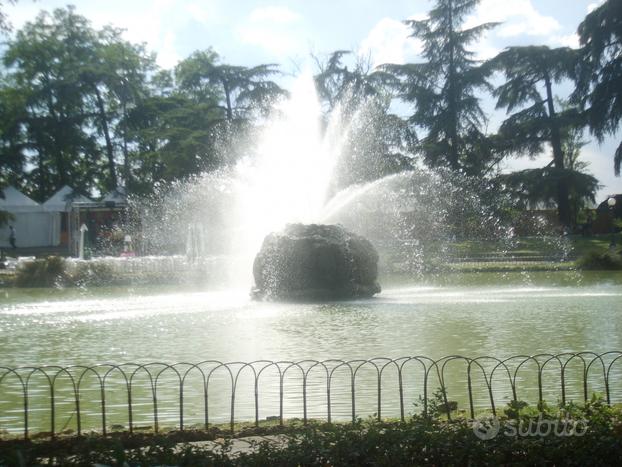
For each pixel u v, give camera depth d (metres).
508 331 14.29
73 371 11.18
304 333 14.60
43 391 9.82
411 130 55.25
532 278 31.34
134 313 18.80
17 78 62.97
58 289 28.98
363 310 18.62
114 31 66.12
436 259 39.84
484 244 45.31
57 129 60.03
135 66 64.94
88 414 8.51
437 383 9.75
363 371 10.63
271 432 6.93
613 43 47.28
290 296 21.59
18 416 8.46
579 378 9.91
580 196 51.06
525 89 52.91
